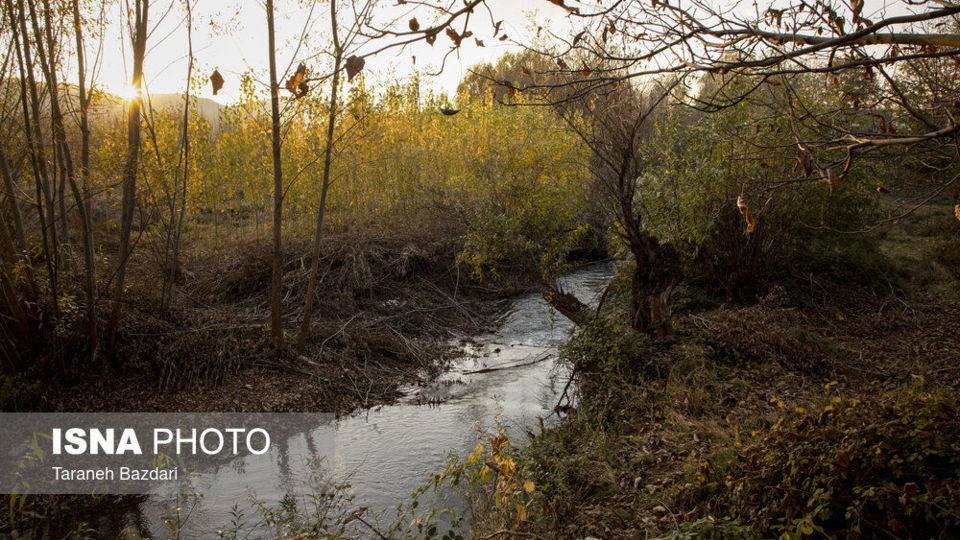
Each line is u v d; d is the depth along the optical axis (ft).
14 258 22.34
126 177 23.31
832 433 12.21
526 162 35.19
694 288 33.94
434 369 30.07
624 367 23.50
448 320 37.96
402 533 14.11
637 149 26.84
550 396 26.13
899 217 9.53
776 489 11.74
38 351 22.70
